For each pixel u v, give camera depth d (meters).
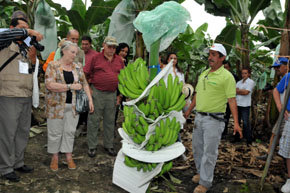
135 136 2.23
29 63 2.79
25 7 5.49
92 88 3.72
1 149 2.71
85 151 3.92
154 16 1.97
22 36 2.43
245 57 5.24
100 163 3.52
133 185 2.47
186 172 3.45
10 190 2.62
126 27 4.82
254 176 3.42
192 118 6.73
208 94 2.71
